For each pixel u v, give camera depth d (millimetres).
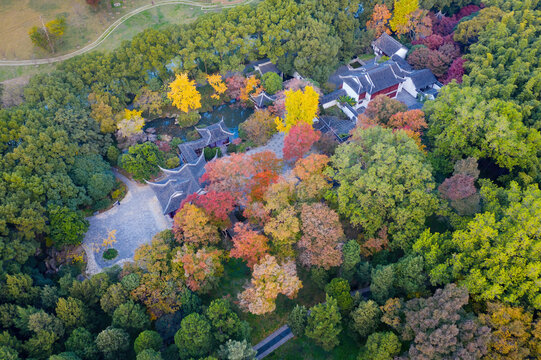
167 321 60406
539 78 82188
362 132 74188
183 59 104375
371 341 53594
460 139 72500
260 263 61625
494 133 69125
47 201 74000
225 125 105750
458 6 132500
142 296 61281
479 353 46781
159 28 134500
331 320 56562
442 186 63750
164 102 102188
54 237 71812
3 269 62688
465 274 54531
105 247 76938
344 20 114688
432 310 50281
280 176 71312
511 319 48812
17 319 57750
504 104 74438
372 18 124500
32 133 78688
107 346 56344
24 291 61656
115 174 91125
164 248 65125
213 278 64500
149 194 86812
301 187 69188
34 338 55750
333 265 61344
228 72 114438
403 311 53531
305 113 87312
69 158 80875
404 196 64812
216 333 57125
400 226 63688
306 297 67812
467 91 79625
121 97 99375
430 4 123500
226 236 74812
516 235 51031
